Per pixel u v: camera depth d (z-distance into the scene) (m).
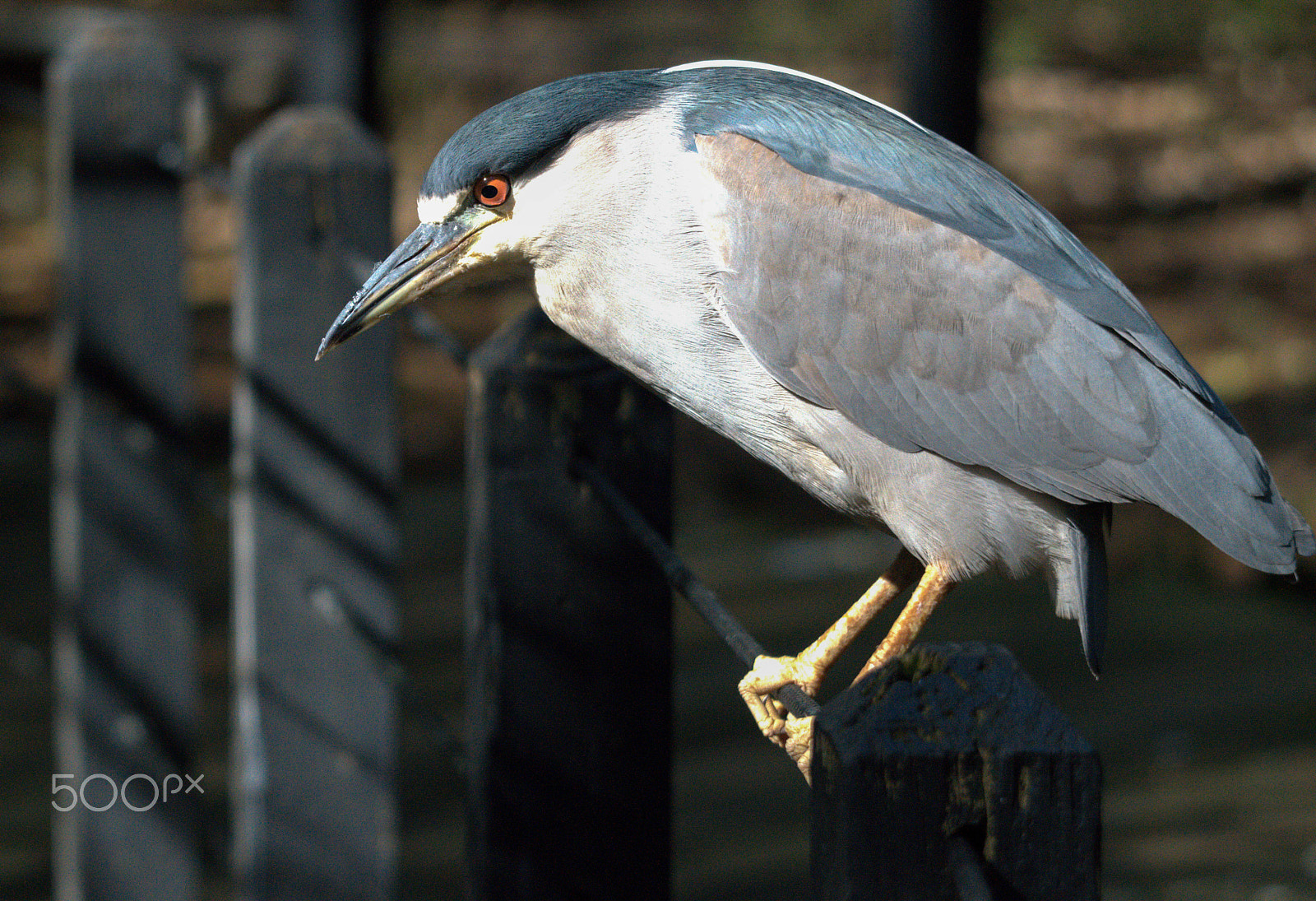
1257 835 9.70
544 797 4.55
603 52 28.08
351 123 6.52
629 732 4.57
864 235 5.12
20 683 12.01
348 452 6.59
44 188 25.73
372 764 6.70
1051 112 25.19
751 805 10.25
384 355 6.59
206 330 20.12
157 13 27.61
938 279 5.11
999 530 5.26
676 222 5.21
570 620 4.54
